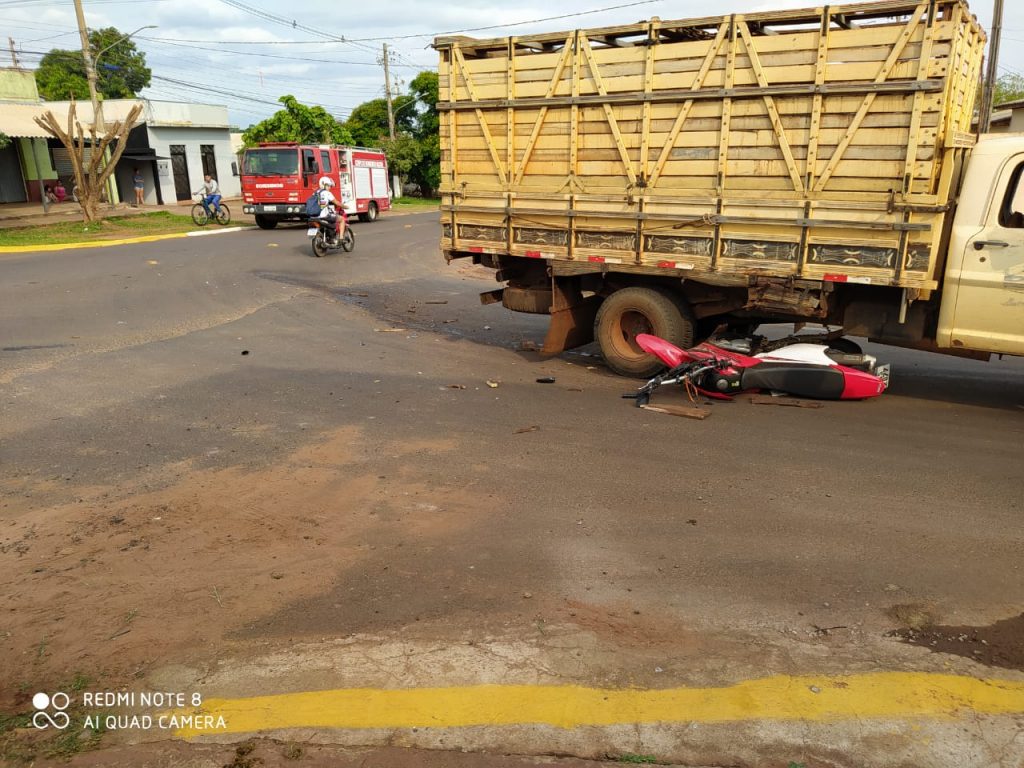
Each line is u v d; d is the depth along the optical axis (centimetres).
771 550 426
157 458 573
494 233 873
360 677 318
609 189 782
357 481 529
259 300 1302
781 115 674
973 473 539
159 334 1018
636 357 821
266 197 2522
